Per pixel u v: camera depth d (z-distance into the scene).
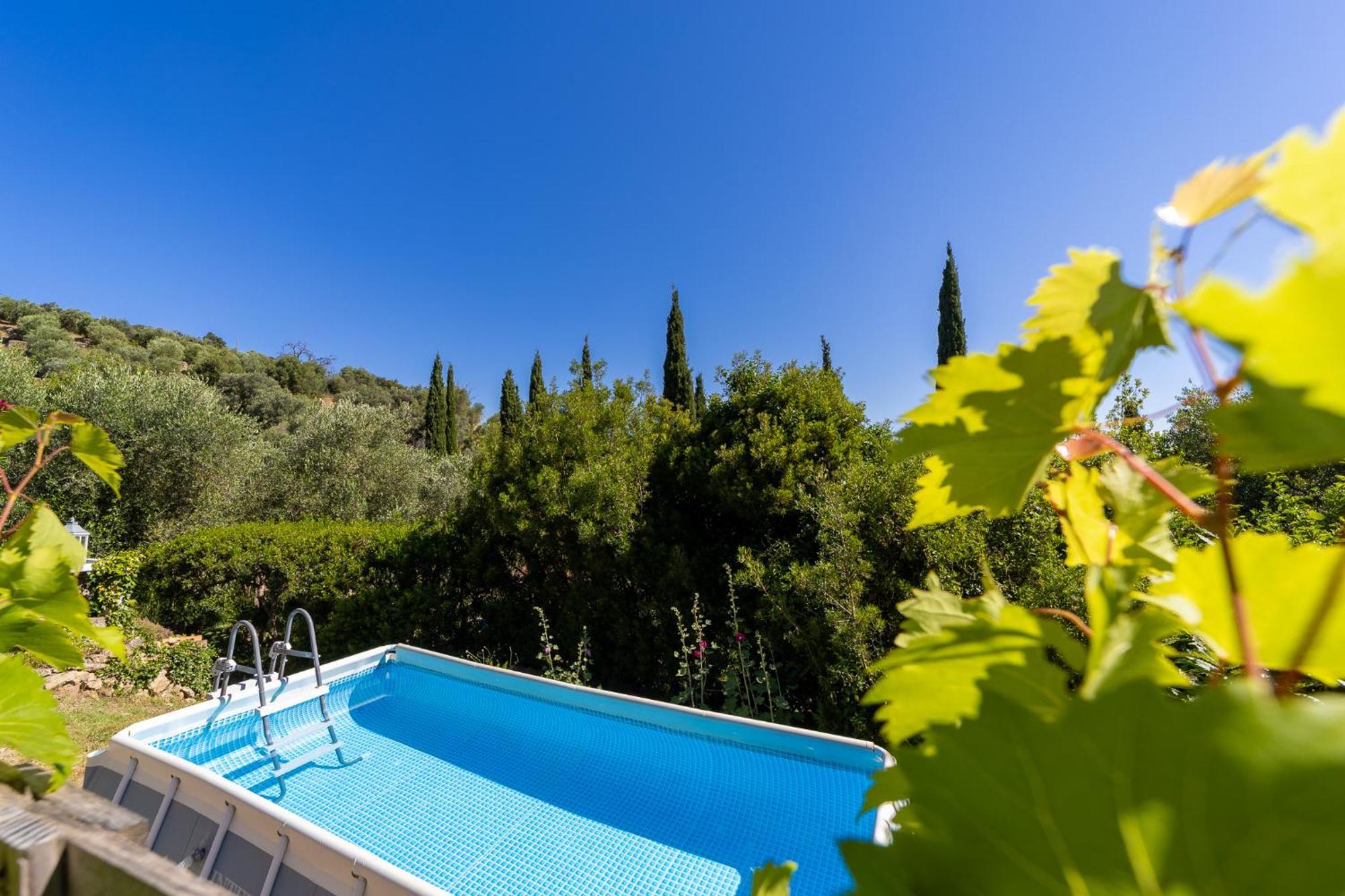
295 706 5.16
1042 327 0.33
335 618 6.86
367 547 7.29
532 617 6.59
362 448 12.35
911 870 0.25
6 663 0.67
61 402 9.76
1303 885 0.16
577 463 6.23
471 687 5.54
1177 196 0.28
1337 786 0.16
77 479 9.02
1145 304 0.29
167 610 7.39
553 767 4.40
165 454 10.08
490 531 6.77
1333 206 0.16
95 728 4.87
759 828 3.56
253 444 12.09
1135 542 0.47
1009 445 0.35
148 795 3.43
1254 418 0.16
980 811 0.24
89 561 7.47
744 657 4.64
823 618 4.09
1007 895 0.23
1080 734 0.22
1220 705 0.19
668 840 3.54
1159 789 0.19
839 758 3.73
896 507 3.95
